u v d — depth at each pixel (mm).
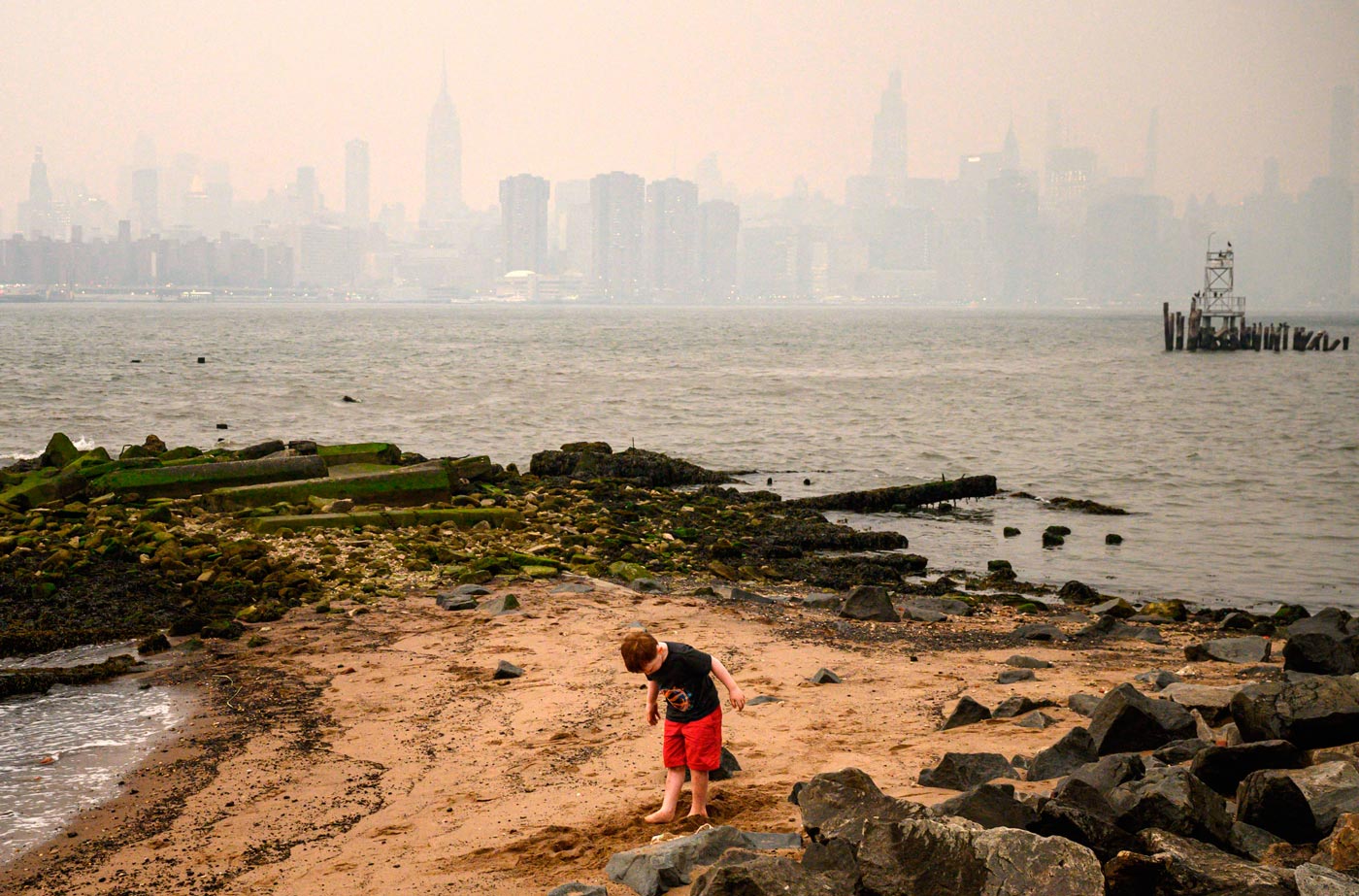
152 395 50750
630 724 9742
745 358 91312
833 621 14398
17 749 9352
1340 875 4953
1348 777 6473
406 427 41750
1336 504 28188
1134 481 32031
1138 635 14086
